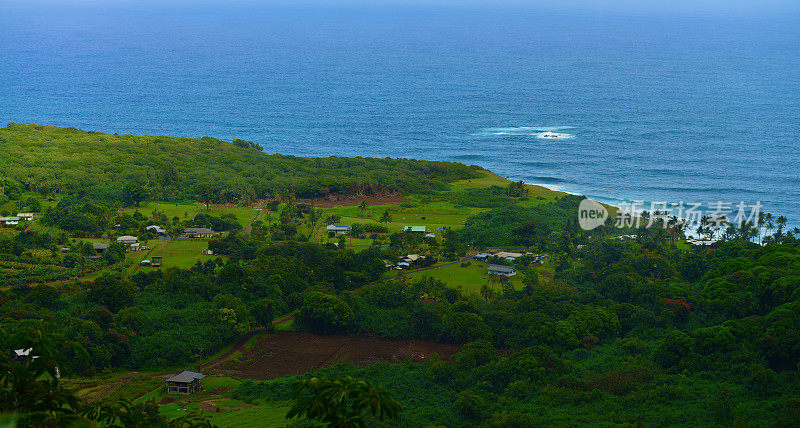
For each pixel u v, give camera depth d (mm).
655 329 137000
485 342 129375
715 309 141500
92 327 121438
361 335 141750
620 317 143125
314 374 121625
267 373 123750
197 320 137625
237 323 138250
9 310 126062
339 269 166375
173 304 145500
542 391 109250
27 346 52750
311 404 50594
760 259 164000
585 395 107312
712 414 98500
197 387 114938
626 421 97125
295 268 165500
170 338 129500
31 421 47031
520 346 132000
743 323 127062
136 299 144750
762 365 111562
